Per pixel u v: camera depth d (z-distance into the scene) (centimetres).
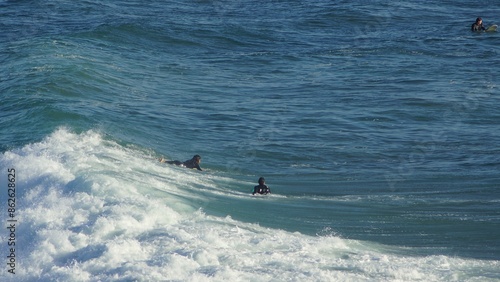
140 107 10569
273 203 7038
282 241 5459
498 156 9162
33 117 9131
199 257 4884
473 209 7112
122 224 5369
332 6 19762
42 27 16362
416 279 4956
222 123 10256
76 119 9194
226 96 11750
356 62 14338
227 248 5153
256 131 9981
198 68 13650
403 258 5456
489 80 12975
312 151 9275
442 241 6109
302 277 4738
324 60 14512
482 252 5831
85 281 4606
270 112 10938
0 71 11750
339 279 4781
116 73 12406
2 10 18550
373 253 5528
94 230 5266
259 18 18350
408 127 10425
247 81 12825
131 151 8475
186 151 8950
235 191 7438
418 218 6756
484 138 9969
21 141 8344
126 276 4597
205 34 16175
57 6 19025
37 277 4781
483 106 11381
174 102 11162
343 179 8244
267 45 15800
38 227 5406
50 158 7150
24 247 5191
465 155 9244
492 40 16312
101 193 6003
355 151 9325
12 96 10156
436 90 12288
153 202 5891
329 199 7388
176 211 6012
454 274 5109
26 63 12081
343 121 10575
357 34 17012
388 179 8262
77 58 12762
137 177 6988
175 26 16475
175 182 7275
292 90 12262
